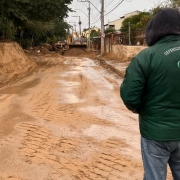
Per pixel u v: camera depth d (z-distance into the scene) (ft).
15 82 44.86
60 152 16.25
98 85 41.55
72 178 13.25
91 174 13.62
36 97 32.27
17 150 16.49
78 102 29.73
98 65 78.54
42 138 18.54
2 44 62.03
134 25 124.88
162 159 7.77
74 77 51.13
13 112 25.20
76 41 211.61
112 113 25.16
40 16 80.12
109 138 18.66
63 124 21.75
